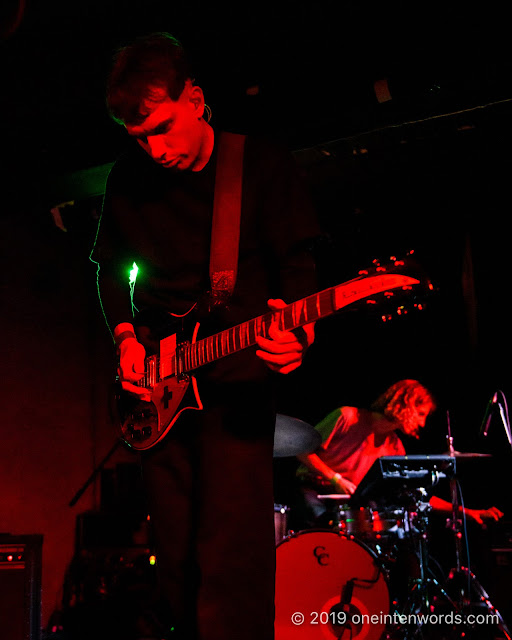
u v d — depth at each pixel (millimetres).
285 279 1649
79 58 4137
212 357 1579
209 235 1724
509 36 3539
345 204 5832
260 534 1535
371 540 3936
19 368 4922
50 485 4980
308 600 3514
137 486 5098
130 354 1752
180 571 1638
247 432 1583
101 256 1963
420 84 3721
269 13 3865
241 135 1758
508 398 5715
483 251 5891
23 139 4523
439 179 5410
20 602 3141
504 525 3836
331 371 6582
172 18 3936
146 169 1846
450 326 6211
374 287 1360
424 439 6016
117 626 4445
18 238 5059
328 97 3904
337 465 4840
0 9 3527
